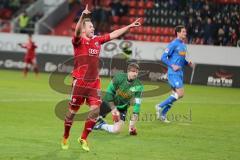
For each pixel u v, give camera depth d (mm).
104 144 27609
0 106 41906
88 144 27328
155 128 33812
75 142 27781
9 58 84750
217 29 78312
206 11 80562
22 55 84125
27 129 31469
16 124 33250
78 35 24641
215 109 45875
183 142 29172
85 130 25453
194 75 74125
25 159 23453
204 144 28812
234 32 77125
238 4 81875
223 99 54750
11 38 84812
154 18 86688
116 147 26891
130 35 83500
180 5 84688
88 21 24953
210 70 73688
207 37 78125
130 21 87438
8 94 50906
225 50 74312
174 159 24484
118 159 24016
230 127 35656
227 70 72812
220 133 32875
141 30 86375
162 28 85688
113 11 88125
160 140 29531
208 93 61219
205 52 74875
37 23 89062
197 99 53594
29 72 82375
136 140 29172
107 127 31203
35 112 39125
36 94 51594
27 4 97062
